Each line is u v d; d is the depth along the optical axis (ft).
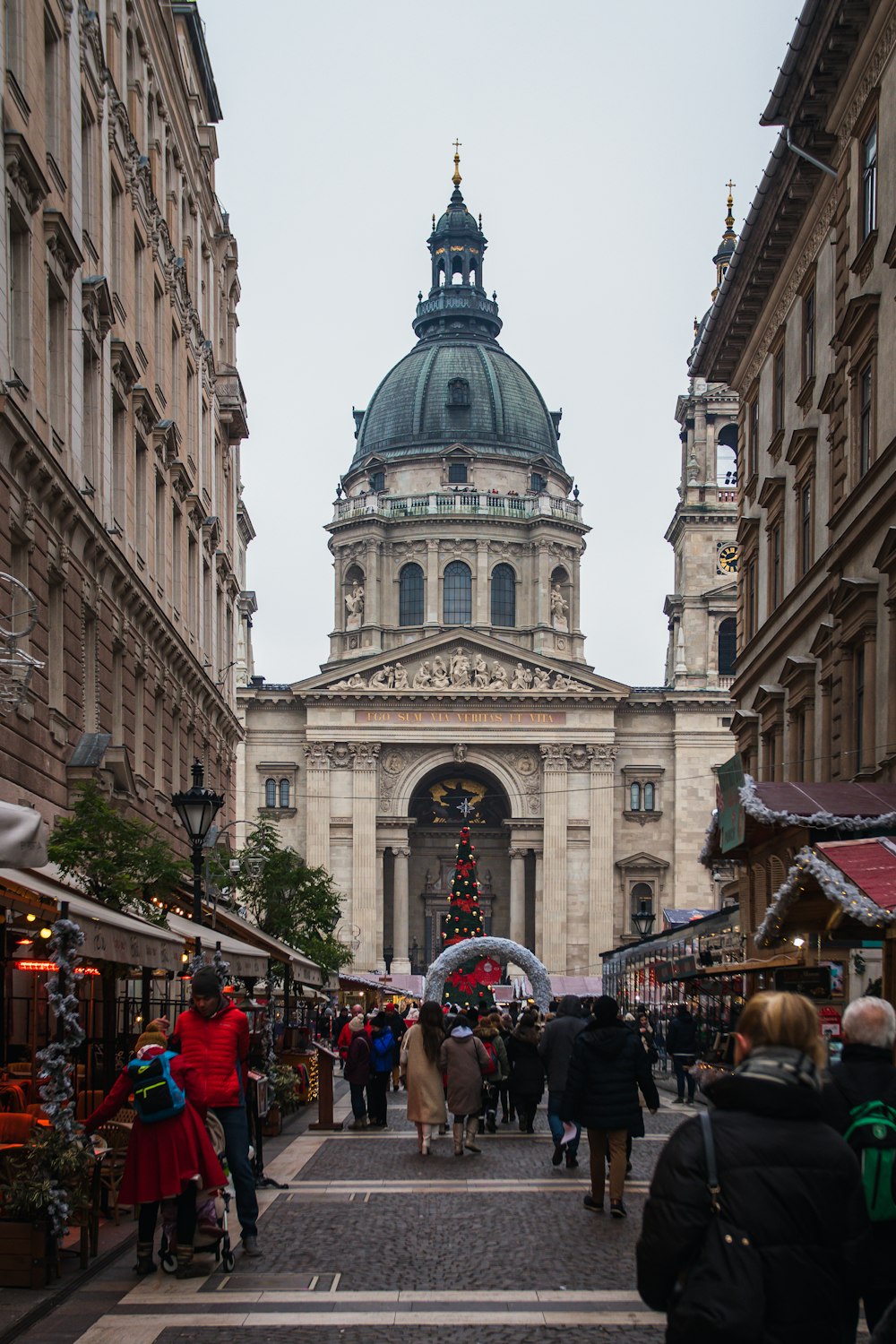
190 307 168.86
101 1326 44.34
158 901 94.63
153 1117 51.13
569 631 430.20
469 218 488.02
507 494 435.94
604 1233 60.64
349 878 372.38
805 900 82.89
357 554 431.02
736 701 171.22
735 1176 23.88
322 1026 219.20
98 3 119.85
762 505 153.58
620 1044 65.77
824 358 131.23
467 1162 87.15
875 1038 34.19
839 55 115.55
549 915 372.17
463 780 401.70
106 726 121.19
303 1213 66.13
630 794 382.42
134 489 132.98
